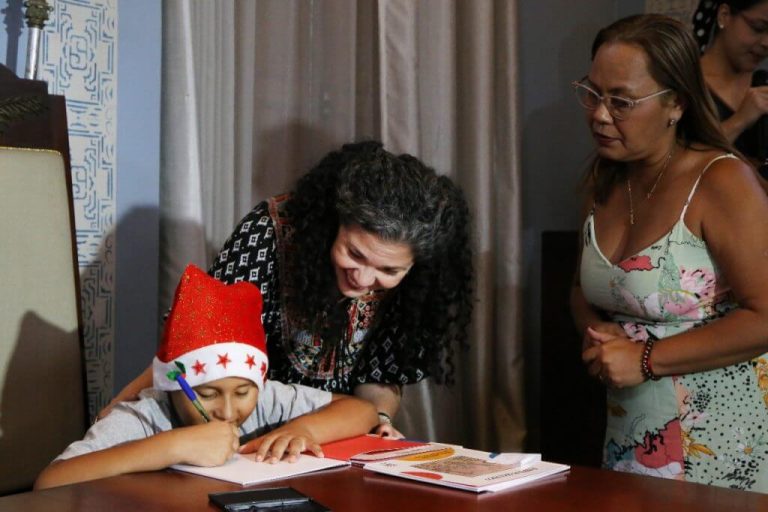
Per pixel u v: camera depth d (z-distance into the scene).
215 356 1.34
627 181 1.81
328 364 1.71
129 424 1.38
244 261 1.60
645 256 1.70
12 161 1.55
